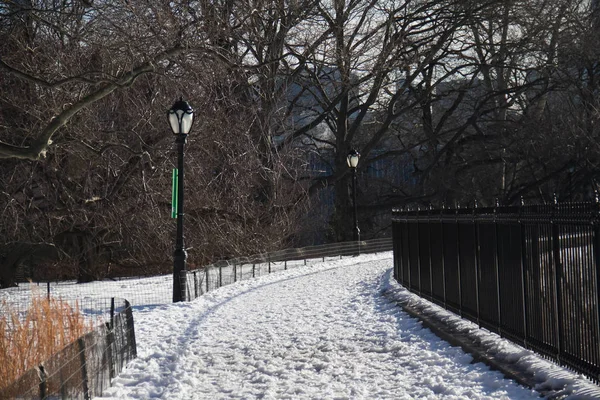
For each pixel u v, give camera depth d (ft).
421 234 51.26
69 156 95.66
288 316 49.98
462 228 40.42
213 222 102.99
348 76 131.03
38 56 86.79
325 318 48.26
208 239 102.99
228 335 42.98
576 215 25.49
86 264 92.73
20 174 92.84
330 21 129.49
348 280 73.15
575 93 151.23
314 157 182.19
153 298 63.77
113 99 91.45
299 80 146.41
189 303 58.03
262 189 121.60
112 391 29.25
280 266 96.22
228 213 106.01
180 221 60.80
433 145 174.09
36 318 31.99
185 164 99.50
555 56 150.10
